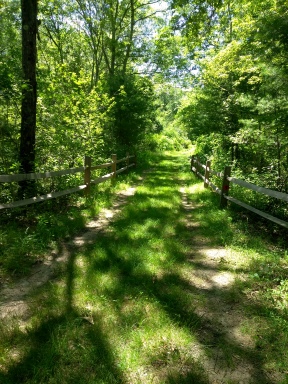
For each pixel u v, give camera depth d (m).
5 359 2.30
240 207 6.56
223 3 7.58
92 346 2.46
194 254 4.45
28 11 6.15
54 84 11.05
